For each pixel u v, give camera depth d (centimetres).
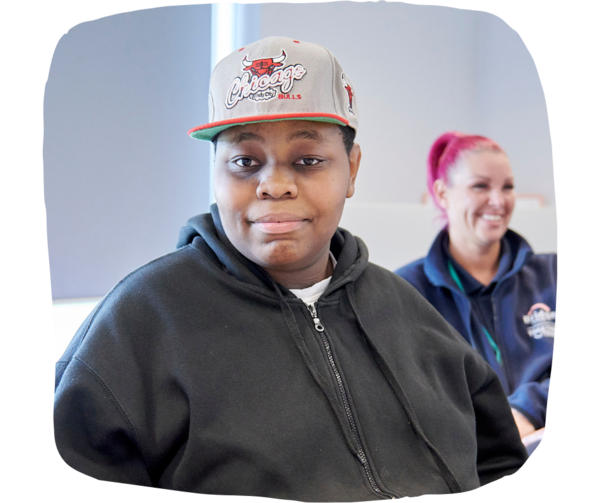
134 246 137
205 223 99
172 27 145
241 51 88
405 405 94
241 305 92
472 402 110
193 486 83
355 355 97
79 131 129
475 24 168
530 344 164
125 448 84
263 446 82
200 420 83
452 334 110
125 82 136
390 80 172
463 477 93
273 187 83
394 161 173
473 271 168
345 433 87
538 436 151
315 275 98
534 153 161
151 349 88
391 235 170
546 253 165
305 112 83
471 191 167
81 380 82
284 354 91
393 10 171
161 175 141
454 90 171
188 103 146
